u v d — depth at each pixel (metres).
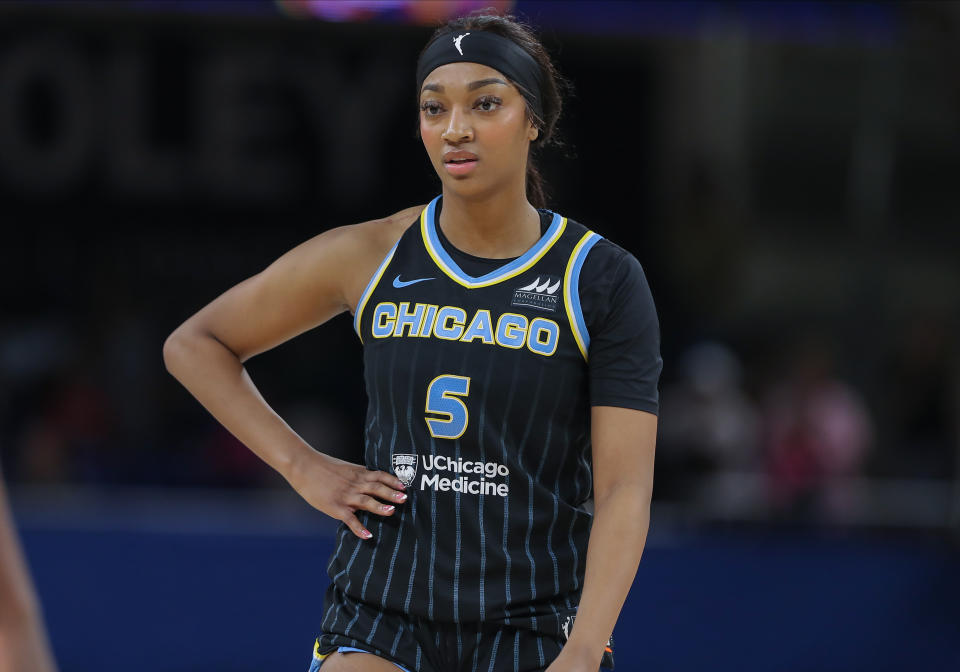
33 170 31.48
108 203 32.47
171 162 31.89
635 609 17.73
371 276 8.27
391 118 32.22
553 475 7.86
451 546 7.76
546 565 7.79
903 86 33.75
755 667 17.75
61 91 31.20
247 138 31.97
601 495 7.75
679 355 31.34
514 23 8.03
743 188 34.72
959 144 34.44
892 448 25.00
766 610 17.84
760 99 34.44
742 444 21.64
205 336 8.59
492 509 7.73
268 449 8.38
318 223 32.88
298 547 17.67
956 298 34.97
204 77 31.62
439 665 7.85
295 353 31.33
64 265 32.53
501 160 7.74
